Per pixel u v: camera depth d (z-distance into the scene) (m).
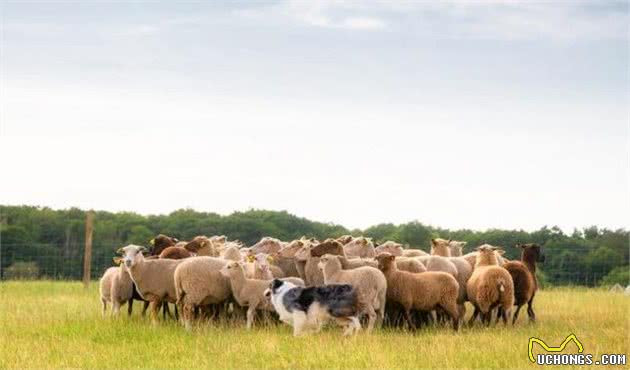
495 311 23.91
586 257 52.41
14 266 51.94
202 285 21.44
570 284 47.97
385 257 21.31
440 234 54.72
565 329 21.34
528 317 23.95
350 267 22.41
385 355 17.02
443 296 21.25
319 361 16.59
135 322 22.19
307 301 20.09
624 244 53.91
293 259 24.69
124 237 56.25
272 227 55.56
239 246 26.05
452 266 23.14
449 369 15.97
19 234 54.47
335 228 55.88
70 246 54.34
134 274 22.09
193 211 57.91
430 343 18.52
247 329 21.02
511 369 16.16
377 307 20.91
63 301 28.19
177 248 24.48
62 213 57.69
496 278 21.70
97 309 25.72
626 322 22.98
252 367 16.41
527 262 25.86
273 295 20.39
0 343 18.52
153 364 16.59
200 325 21.11
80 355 17.44
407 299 21.17
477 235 54.75
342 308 20.05
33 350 17.83
